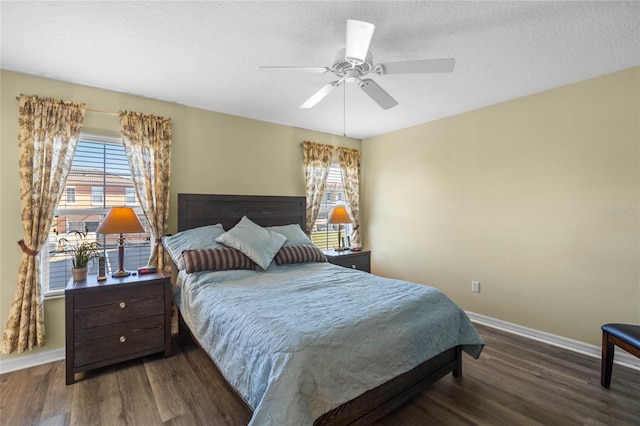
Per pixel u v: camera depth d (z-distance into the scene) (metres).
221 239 2.90
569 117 2.75
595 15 1.77
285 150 4.00
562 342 2.80
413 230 4.10
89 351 2.25
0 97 2.39
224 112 3.48
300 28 1.90
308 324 1.62
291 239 3.42
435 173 3.83
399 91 2.91
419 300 2.08
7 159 2.40
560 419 1.80
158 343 2.52
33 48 2.10
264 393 1.32
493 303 3.29
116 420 1.79
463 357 2.60
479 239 3.41
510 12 1.75
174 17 1.78
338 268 3.08
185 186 3.23
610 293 2.55
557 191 2.83
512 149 3.12
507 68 2.44
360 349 1.61
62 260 2.66
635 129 2.42
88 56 2.22
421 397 2.03
